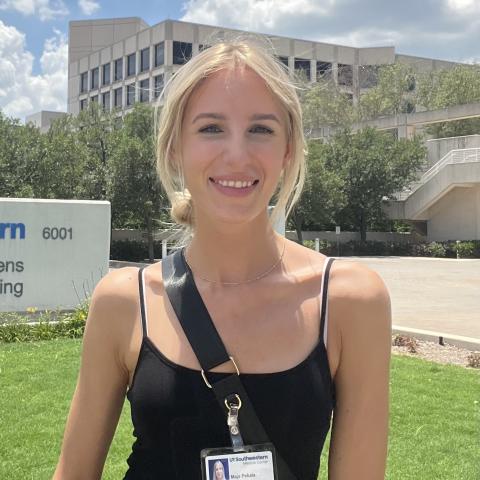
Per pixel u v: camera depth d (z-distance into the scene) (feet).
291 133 5.27
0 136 94.48
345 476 5.00
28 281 35.58
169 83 5.19
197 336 4.91
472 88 181.37
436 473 14.46
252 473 4.63
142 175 100.42
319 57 244.22
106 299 5.38
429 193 137.49
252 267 5.16
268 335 4.94
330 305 5.03
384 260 116.26
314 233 138.00
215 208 4.99
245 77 4.95
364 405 5.00
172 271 5.32
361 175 133.59
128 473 5.24
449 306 47.34
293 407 4.77
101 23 290.56
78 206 36.68
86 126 120.88
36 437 16.22
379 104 194.08
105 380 5.37
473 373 24.18
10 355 26.21
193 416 4.81
